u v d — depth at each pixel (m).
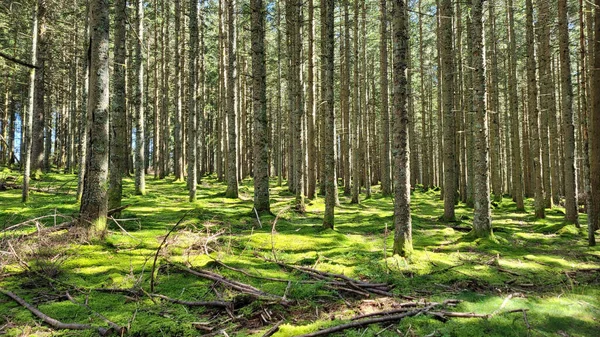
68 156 27.62
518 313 4.70
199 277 5.74
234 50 16.25
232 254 7.11
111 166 9.48
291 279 5.75
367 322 4.22
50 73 25.66
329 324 4.15
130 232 8.46
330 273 5.97
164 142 26.41
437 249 8.17
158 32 27.83
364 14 22.16
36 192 15.67
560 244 9.34
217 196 16.14
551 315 4.70
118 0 10.22
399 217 7.29
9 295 4.79
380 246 8.34
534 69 14.38
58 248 6.68
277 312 4.58
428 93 30.34
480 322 4.36
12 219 8.39
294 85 20.92
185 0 23.41
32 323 4.12
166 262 6.29
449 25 12.37
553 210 16.89
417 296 5.30
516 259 7.57
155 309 4.54
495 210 17.47
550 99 16.81
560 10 11.36
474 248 8.33
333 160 9.91
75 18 20.55
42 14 17.91
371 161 34.94
